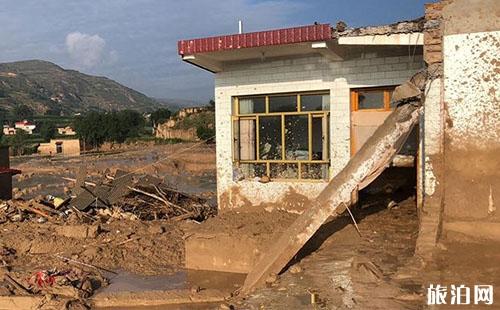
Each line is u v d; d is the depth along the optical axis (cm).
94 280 1152
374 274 811
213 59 1373
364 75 1260
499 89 904
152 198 1881
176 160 4447
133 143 8738
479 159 912
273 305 781
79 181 1898
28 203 1789
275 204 1374
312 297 770
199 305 991
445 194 927
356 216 1176
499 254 825
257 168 1423
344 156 1291
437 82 952
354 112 1291
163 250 1340
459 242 873
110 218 1673
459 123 930
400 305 694
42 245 1389
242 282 1092
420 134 1022
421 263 818
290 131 1375
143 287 1107
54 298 1025
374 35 1113
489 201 897
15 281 1117
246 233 1162
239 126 1437
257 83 1392
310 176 1353
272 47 1215
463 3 932
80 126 9006
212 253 1182
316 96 1339
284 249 948
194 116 9200
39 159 6750
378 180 1387
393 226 1080
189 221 1633
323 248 1016
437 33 954
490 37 912
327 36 1125
